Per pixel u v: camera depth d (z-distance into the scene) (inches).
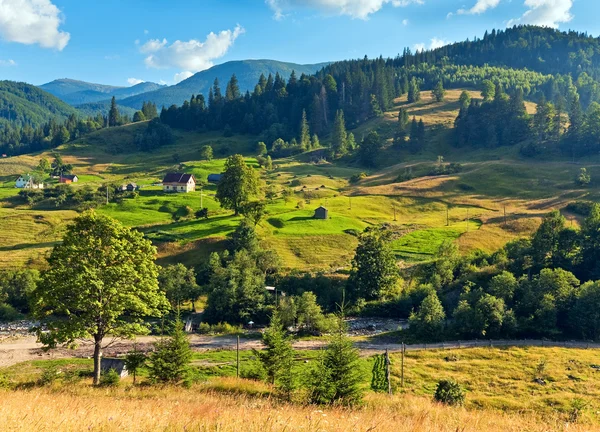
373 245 3398.1
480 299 2785.4
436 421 737.0
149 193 6417.3
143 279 1537.9
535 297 2827.3
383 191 6387.8
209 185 7352.4
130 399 981.8
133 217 5265.8
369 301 3329.2
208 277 3491.6
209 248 3986.2
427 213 5531.5
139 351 2241.6
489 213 5255.9
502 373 2144.4
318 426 560.1
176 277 3316.9
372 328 2962.6
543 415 1407.5
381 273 3331.7
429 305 2817.4
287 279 3467.0
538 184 6284.5
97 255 1480.1
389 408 988.6
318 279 3454.7
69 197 6171.3
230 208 4965.6
